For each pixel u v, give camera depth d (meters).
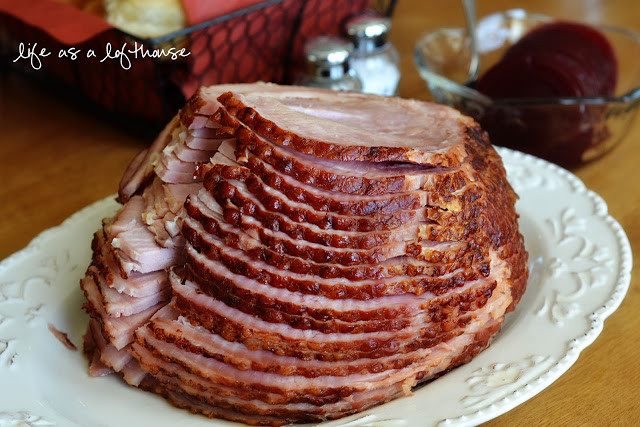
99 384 0.52
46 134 0.81
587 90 0.74
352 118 0.53
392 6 0.90
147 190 0.52
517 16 0.86
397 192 0.47
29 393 0.50
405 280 0.47
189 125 0.50
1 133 0.81
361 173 0.47
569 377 0.54
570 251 0.58
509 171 0.65
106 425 0.49
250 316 0.48
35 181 0.74
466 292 0.49
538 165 0.66
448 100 0.75
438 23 0.99
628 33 0.82
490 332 0.51
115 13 0.75
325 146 0.47
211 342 0.48
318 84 0.74
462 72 0.86
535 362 0.50
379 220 0.47
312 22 0.81
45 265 0.59
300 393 0.48
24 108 0.85
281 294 0.47
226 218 0.47
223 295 0.48
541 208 0.62
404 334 0.48
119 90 0.76
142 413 0.50
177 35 0.70
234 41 0.75
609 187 0.72
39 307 0.56
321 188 0.47
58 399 0.50
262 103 0.51
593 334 0.51
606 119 0.71
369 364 0.48
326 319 0.47
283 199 0.47
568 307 0.53
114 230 0.50
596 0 1.05
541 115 0.70
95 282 0.52
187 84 0.73
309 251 0.47
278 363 0.48
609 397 0.52
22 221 0.69
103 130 0.81
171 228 0.49
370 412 0.48
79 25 0.71
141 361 0.49
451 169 0.48
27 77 0.86
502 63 0.78
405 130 0.52
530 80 0.75
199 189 0.49
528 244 0.60
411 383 0.49
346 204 0.47
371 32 0.79
